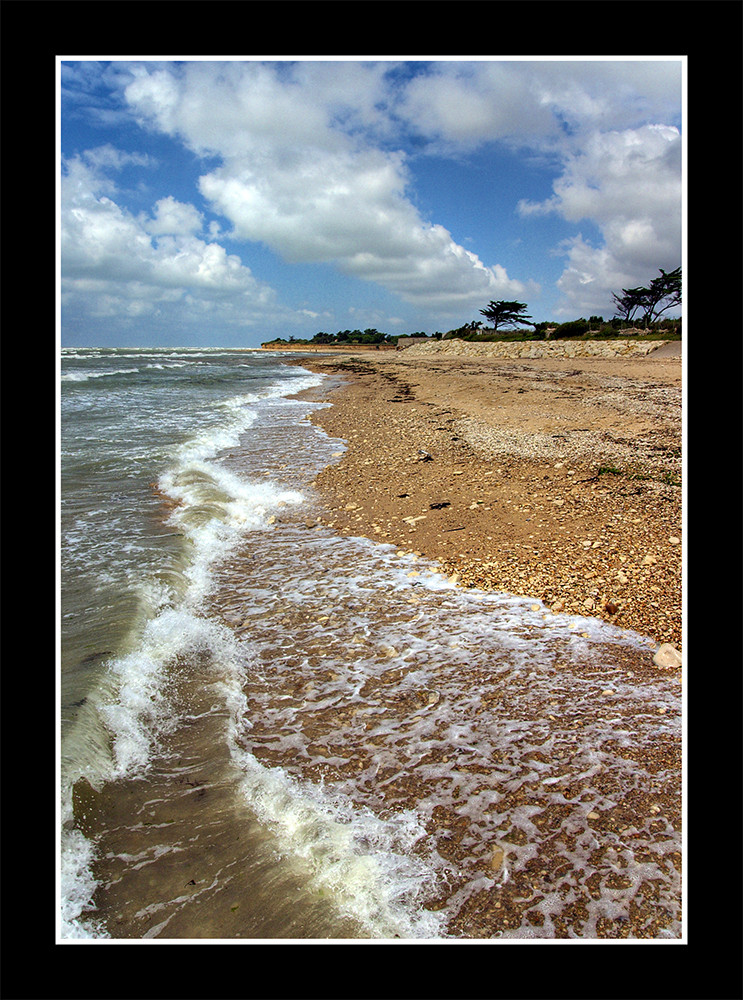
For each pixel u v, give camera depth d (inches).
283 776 130.3
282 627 195.9
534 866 107.3
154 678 163.3
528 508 299.6
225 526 290.7
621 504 293.1
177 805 121.2
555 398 678.5
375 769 132.5
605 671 168.2
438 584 226.8
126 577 219.8
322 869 106.8
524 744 139.3
